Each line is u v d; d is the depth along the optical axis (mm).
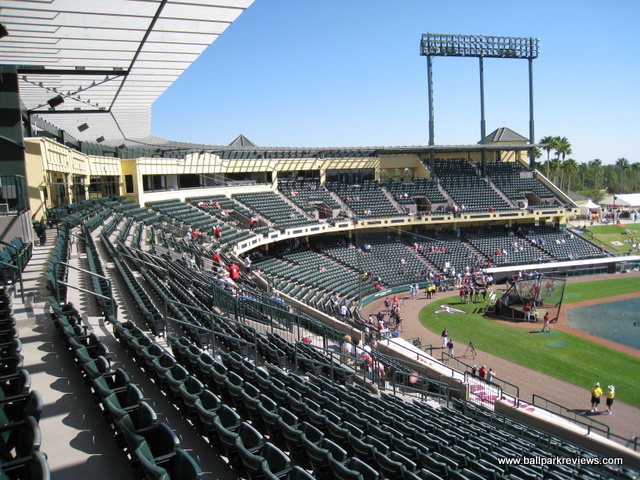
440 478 8328
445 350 27625
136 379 9969
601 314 35875
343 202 51875
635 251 58656
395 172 61000
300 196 50281
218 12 13328
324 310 29938
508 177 60531
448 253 50844
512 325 33062
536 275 40625
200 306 15953
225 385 9805
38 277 15055
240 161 47250
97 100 23625
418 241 52906
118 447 6965
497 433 14797
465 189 57406
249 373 11328
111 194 36719
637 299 40656
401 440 10273
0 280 13797
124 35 14664
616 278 50031
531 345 28594
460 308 37875
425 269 47188
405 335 30984
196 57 17594
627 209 86000
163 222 32594
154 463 5992
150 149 48094
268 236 39344
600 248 56031
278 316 20766
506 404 18078
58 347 10227
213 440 7711
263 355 14953
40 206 22609
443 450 10547
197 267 24031
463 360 25969
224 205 41906
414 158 60125
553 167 92438
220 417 7980
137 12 12945
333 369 15656
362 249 49250
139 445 5957
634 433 17875
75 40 14852
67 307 11547
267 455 7039
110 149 44031
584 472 12367
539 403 20500
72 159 28859
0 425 5934
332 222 46469
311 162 53062
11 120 18250
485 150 59344
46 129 30484
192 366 10891
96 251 18750
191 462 5805
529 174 61719
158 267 18359
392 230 53594
